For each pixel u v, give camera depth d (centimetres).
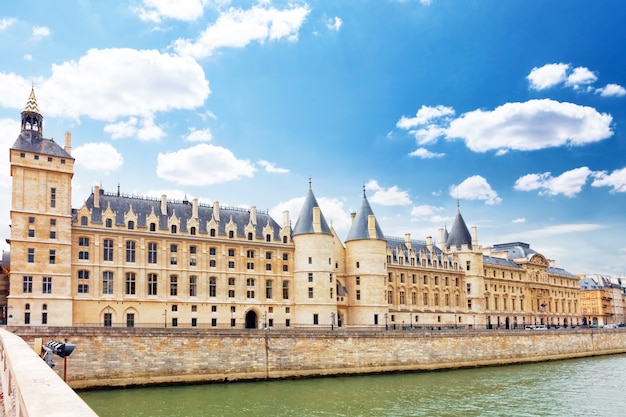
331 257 11044
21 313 8112
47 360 3253
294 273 11006
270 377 7838
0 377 2031
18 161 8412
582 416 5503
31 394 816
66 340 6631
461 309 14862
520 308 17050
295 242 11112
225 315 10075
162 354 7181
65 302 8456
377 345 8825
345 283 11912
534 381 7931
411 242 15025
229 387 7100
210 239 10100
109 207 9319
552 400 6356
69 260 8612
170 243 9725
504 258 17800
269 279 10800
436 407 5878
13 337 2303
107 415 5269
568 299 19675
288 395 6519
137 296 9238
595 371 9288
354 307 11600
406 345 9106
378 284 11612
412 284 13712
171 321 9500
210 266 10138
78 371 6631
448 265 14925
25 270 8250
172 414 5347
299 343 8175
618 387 7381
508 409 5809
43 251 8419
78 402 750
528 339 11019
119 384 6844
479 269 15162
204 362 7425
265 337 7931
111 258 9150
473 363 9844
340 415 5422
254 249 10656
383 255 11838
